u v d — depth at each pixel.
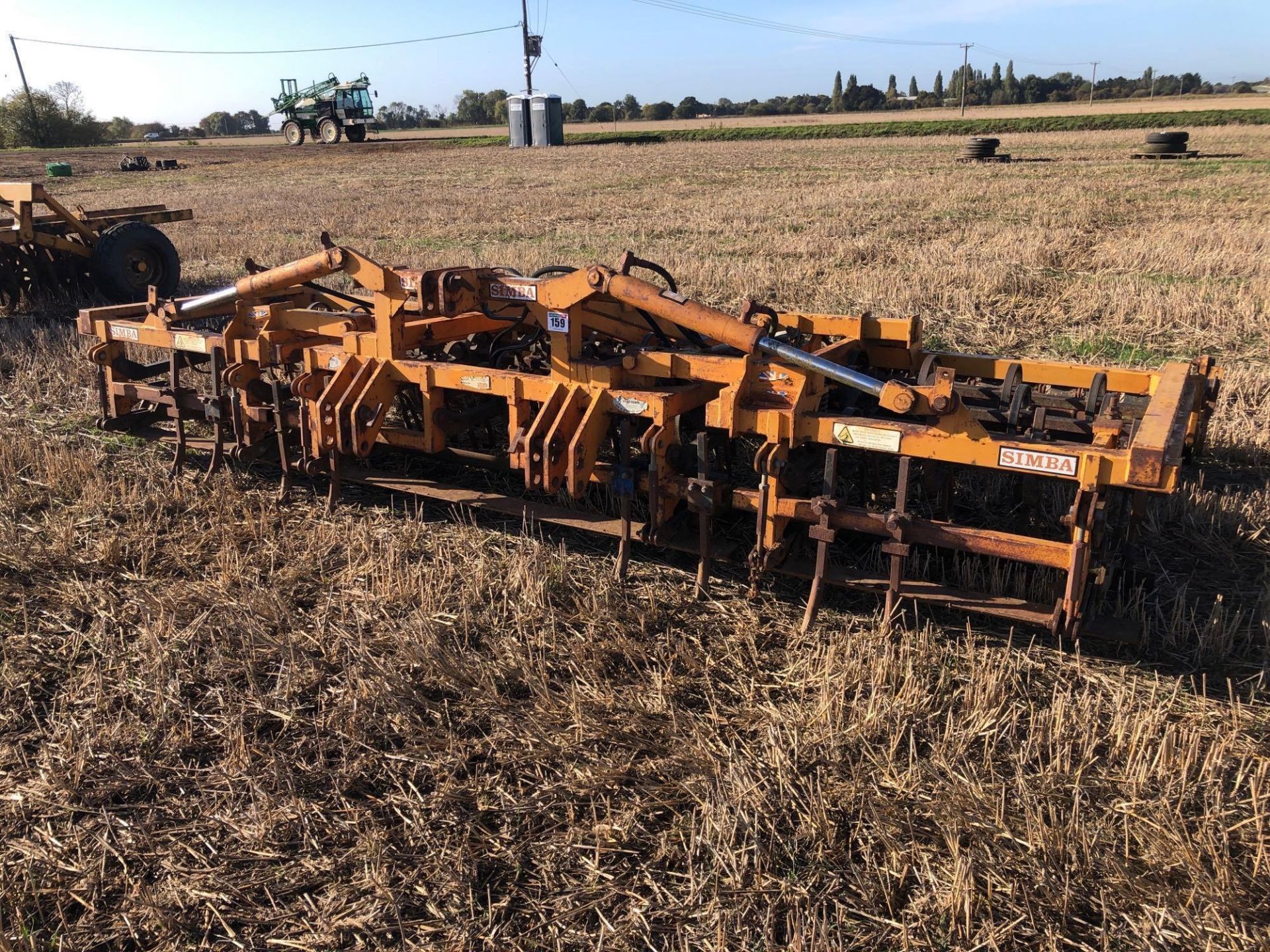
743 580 5.24
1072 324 10.37
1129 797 3.59
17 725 4.20
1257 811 3.36
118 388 7.24
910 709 4.02
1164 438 3.87
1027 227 16.69
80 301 13.35
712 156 43.22
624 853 3.41
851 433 4.49
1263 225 15.91
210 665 4.51
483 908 3.21
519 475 6.71
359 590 5.20
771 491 4.71
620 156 45.66
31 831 3.60
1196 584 5.11
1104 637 4.25
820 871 3.29
